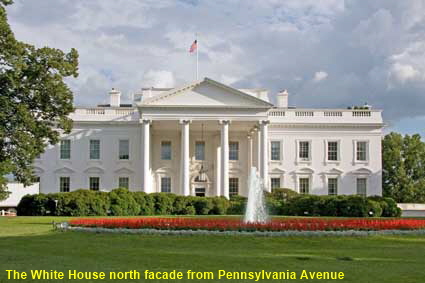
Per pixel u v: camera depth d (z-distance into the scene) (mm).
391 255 19438
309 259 18219
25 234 26156
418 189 89250
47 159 66875
